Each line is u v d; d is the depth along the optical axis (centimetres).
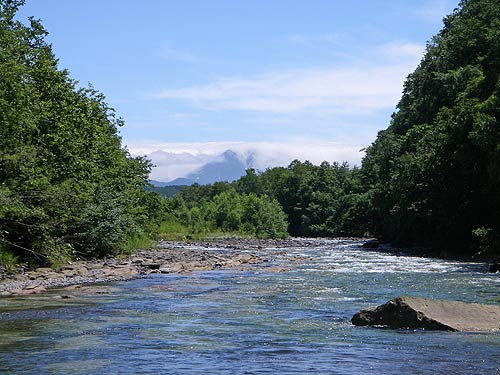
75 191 3309
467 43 5734
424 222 5222
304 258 4250
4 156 2698
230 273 2964
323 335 1263
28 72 3369
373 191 6700
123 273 2839
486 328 1316
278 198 14862
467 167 4503
